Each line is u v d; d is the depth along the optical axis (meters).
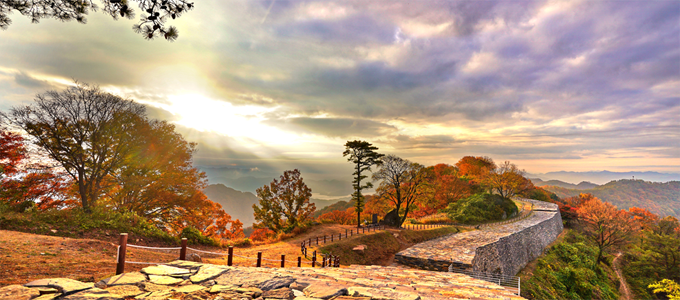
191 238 20.72
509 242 32.06
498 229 39.28
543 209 62.44
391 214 44.34
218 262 15.20
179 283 4.52
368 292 4.35
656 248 47.31
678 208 192.25
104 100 22.09
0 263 7.25
